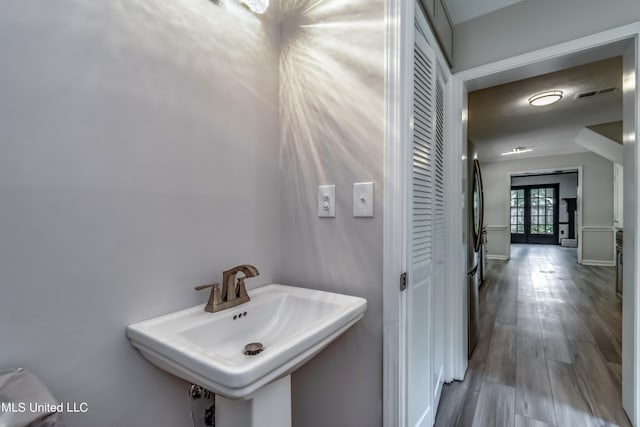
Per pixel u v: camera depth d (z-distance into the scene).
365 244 1.01
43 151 0.62
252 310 0.94
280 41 1.23
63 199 0.65
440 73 1.69
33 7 0.61
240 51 1.06
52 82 0.64
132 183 0.77
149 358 0.73
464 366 1.95
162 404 0.83
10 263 0.58
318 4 1.11
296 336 0.66
